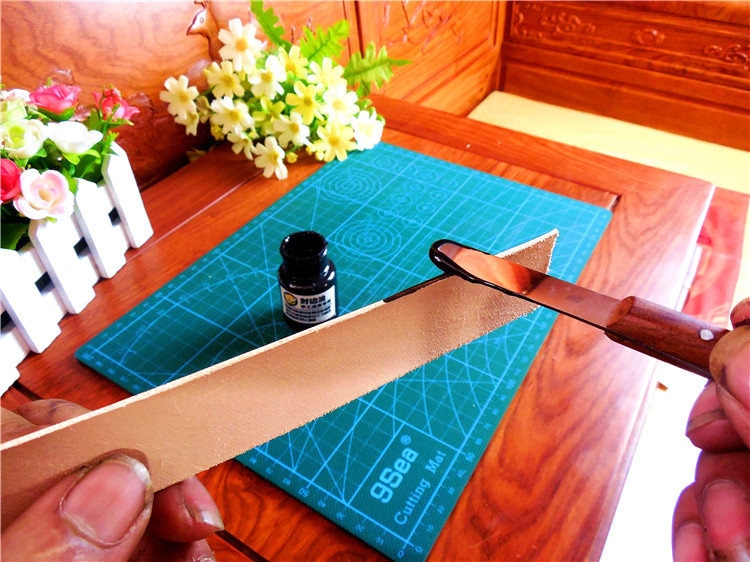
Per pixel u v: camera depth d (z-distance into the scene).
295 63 0.87
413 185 0.89
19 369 0.63
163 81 0.90
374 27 1.30
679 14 1.58
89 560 0.33
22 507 0.34
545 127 1.76
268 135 0.93
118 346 0.65
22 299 0.60
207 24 0.93
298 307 0.64
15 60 0.71
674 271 0.72
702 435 0.40
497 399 0.58
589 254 0.75
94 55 0.79
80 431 0.33
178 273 0.75
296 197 0.87
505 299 0.45
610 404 0.57
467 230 0.80
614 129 1.73
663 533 0.85
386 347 0.41
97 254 0.71
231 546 0.48
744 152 1.61
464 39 1.70
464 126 1.01
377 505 0.50
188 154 0.98
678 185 0.86
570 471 0.52
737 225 1.17
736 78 1.58
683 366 0.33
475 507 0.50
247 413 0.37
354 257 0.77
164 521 0.42
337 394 0.41
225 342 0.66
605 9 1.68
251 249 0.78
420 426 0.56
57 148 0.63
